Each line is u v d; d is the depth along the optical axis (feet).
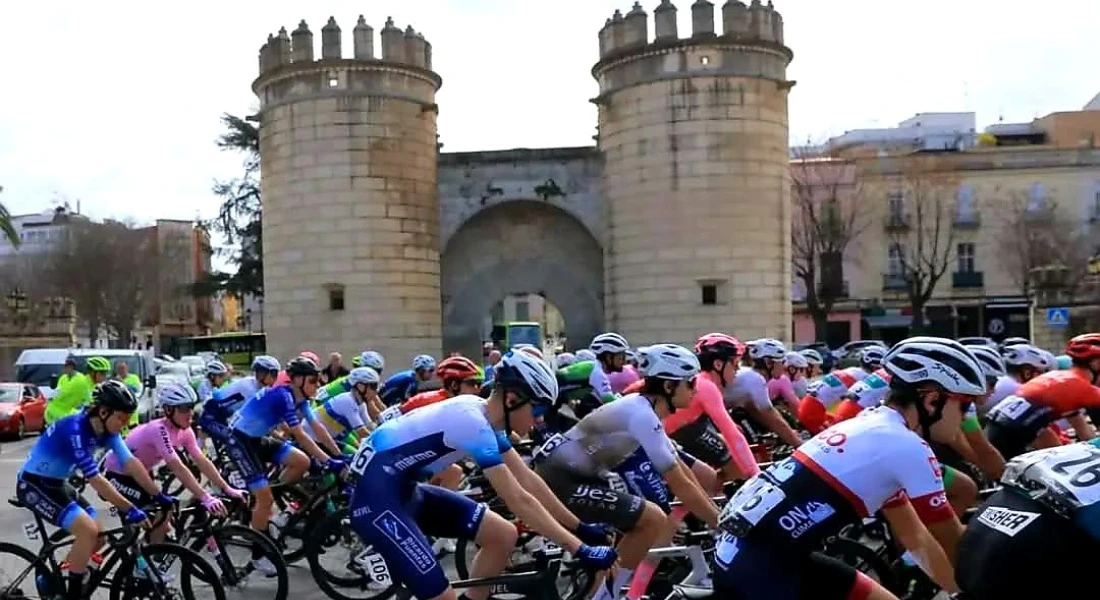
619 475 18.04
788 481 10.94
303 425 28.76
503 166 86.79
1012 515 8.49
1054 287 99.86
